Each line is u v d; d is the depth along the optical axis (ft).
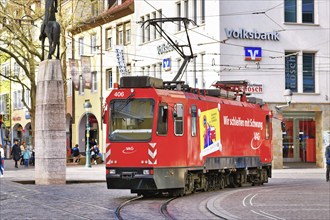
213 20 166.20
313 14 174.91
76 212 63.93
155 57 196.13
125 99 81.30
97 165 199.11
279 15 170.60
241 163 106.11
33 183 112.68
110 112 81.61
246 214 63.10
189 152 86.58
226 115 100.58
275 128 169.37
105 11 223.71
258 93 166.81
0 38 176.35
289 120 175.83
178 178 83.41
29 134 292.61
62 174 105.91
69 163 202.08
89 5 186.60
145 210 67.15
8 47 197.16
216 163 95.86
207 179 95.04
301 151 177.68
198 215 62.69
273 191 94.73
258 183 115.44
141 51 204.33
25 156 202.39
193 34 175.63
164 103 81.30
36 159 106.32
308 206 71.56
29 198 79.46
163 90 82.33
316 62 174.40
